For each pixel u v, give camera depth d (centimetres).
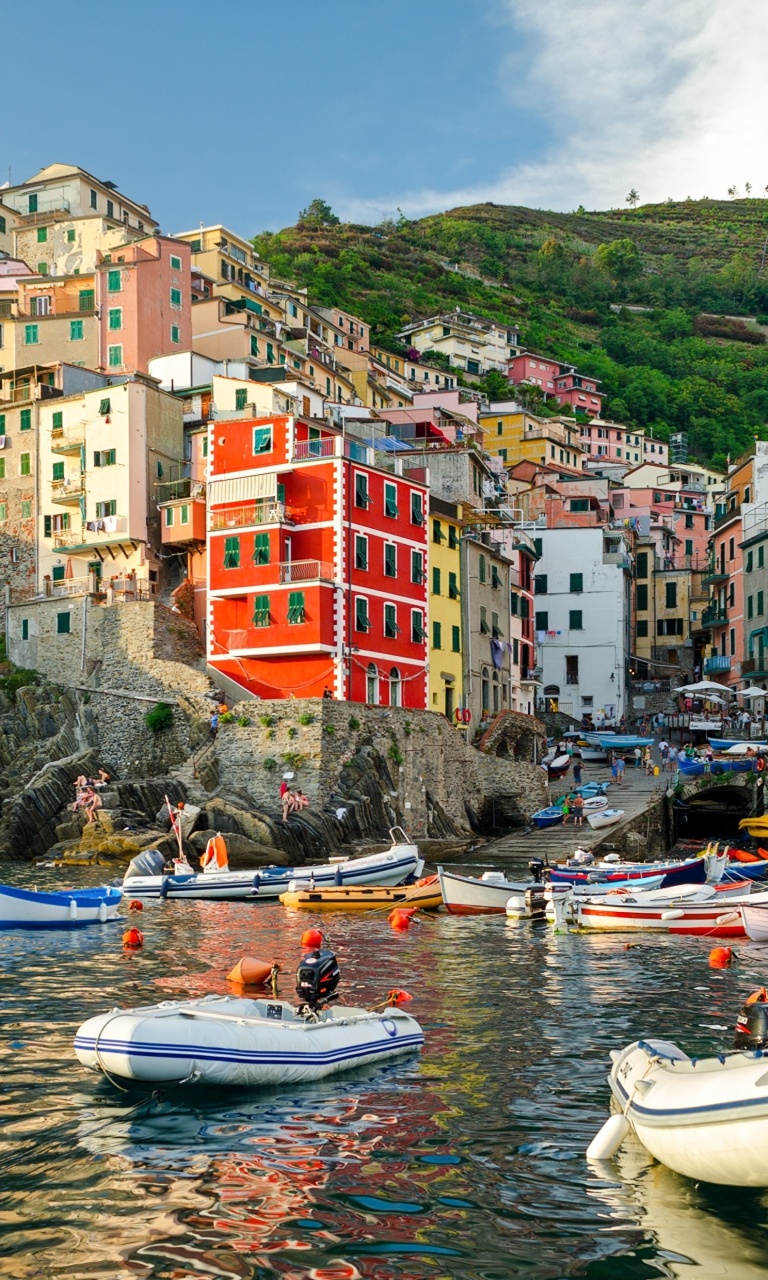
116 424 7375
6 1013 2295
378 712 5978
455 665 7362
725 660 9306
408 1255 1205
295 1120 1627
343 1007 2050
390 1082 1819
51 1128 1584
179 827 4734
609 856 4650
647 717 9925
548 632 10212
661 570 12350
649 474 15900
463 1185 1389
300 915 4009
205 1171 1429
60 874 4897
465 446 8338
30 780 5969
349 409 8469
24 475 7819
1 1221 1280
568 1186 1387
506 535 8638
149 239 8894
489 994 2569
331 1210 1316
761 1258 1205
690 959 3106
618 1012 2369
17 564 7794
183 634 6725
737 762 6681
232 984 2595
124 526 7225
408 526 6800
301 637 6069
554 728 9631
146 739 6262
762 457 9038
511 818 6831
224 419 7006
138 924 3706
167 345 8856
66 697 6456
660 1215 1305
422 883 4169
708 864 4475
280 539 6200
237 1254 1204
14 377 8125
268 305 11731
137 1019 1759
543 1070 1894
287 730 5672
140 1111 1659
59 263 10206
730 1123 1306
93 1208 1316
